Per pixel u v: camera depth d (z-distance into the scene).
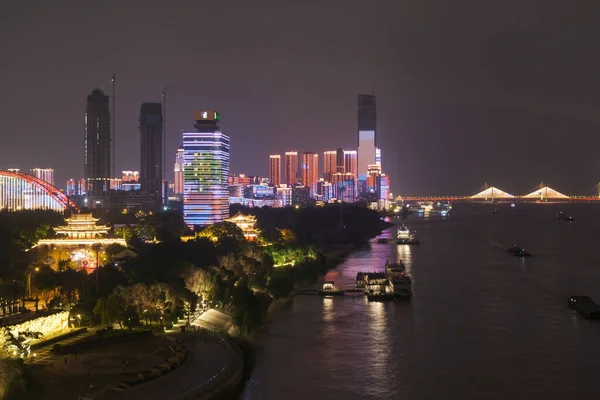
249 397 191.62
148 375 176.88
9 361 165.75
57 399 160.12
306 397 192.75
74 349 197.88
